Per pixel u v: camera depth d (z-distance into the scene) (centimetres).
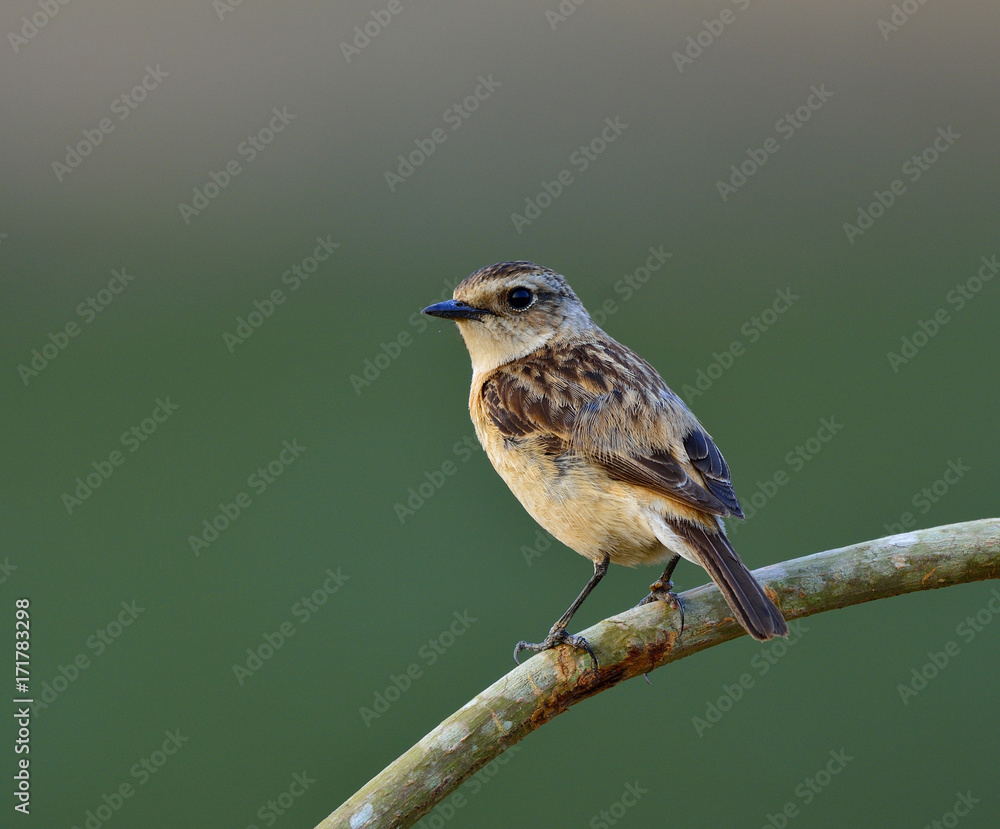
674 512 984
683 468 1002
